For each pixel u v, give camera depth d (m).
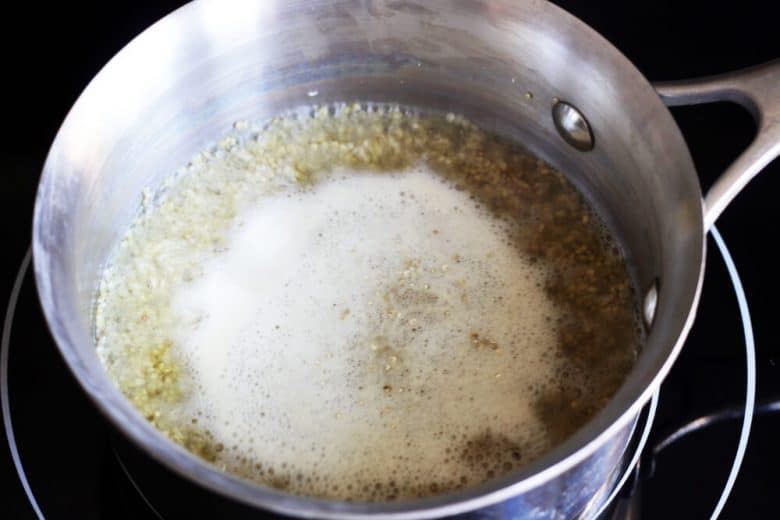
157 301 0.42
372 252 0.43
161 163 0.44
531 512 0.35
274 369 0.41
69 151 0.38
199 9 0.41
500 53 0.43
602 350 0.41
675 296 0.35
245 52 0.43
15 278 0.42
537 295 0.42
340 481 0.39
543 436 0.39
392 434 0.39
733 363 0.40
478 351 0.41
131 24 0.47
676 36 0.47
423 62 0.44
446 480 0.39
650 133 0.39
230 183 0.45
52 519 0.37
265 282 0.42
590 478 0.36
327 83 0.45
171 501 0.36
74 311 0.36
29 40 0.47
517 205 0.44
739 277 0.42
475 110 0.46
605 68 0.40
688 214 0.37
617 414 0.33
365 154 0.46
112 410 0.33
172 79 0.42
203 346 0.41
